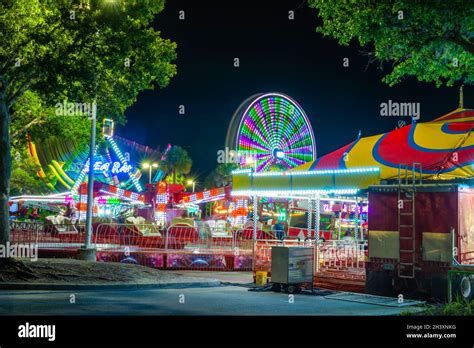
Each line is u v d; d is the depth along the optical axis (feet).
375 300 47.67
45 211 165.58
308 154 215.10
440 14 34.76
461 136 53.42
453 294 45.88
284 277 52.19
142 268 59.88
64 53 54.44
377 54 41.55
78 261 60.13
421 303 46.14
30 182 197.47
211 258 78.95
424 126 58.08
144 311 37.47
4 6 56.90
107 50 56.24
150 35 58.23
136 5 57.21
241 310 39.52
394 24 37.37
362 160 57.11
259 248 63.00
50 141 199.82
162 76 62.23
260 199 135.03
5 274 50.72
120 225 89.51
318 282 57.11
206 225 94.89
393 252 50.14
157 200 113.19
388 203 51.06
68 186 182.91
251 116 196.65
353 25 40.01
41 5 58.59
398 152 55.42
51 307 37.99
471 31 36.58
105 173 141.59
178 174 274.77
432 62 40.93
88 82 55.67
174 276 59.52
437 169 50.57
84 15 55.42
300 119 214.48
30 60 55.36
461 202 47.34
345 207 107.04
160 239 87.04
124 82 62.64
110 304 40.60
